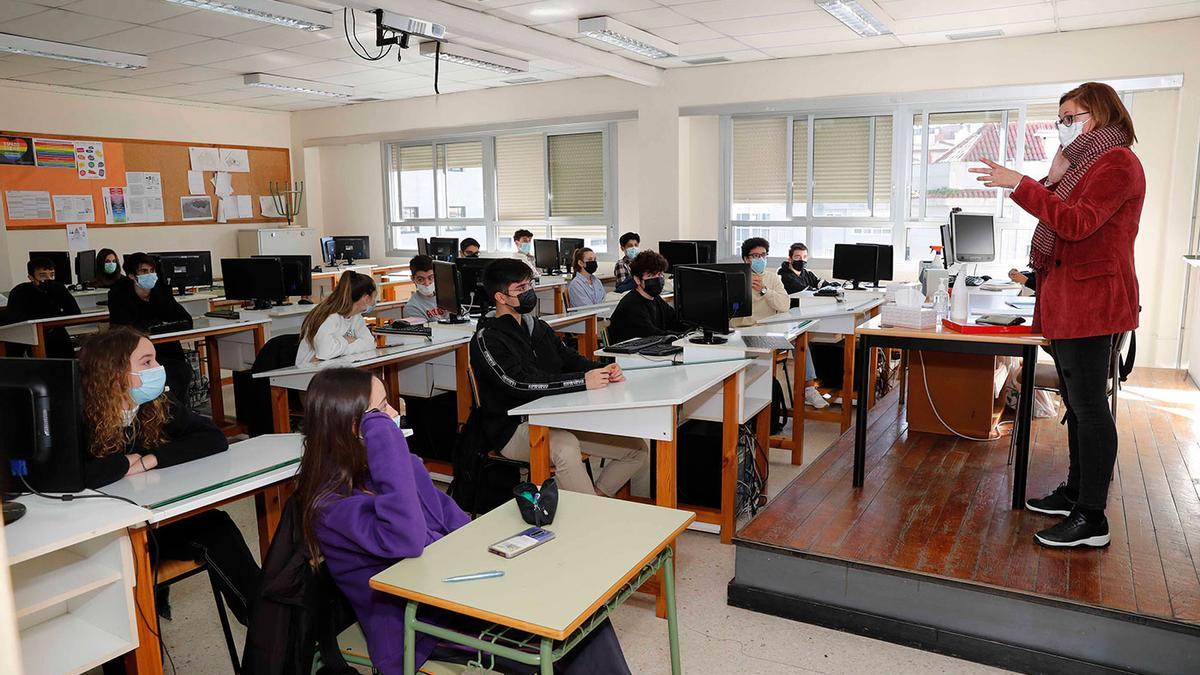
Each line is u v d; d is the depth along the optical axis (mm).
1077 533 2717
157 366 2318
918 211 7785
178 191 10062
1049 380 3664
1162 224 6668
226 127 10602
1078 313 2527
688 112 8523
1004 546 2787
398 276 9773
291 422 4695
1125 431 4266
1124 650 2359
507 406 3227
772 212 8516
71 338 6812
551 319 5672
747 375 3836
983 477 3500
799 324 4430
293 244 10969
